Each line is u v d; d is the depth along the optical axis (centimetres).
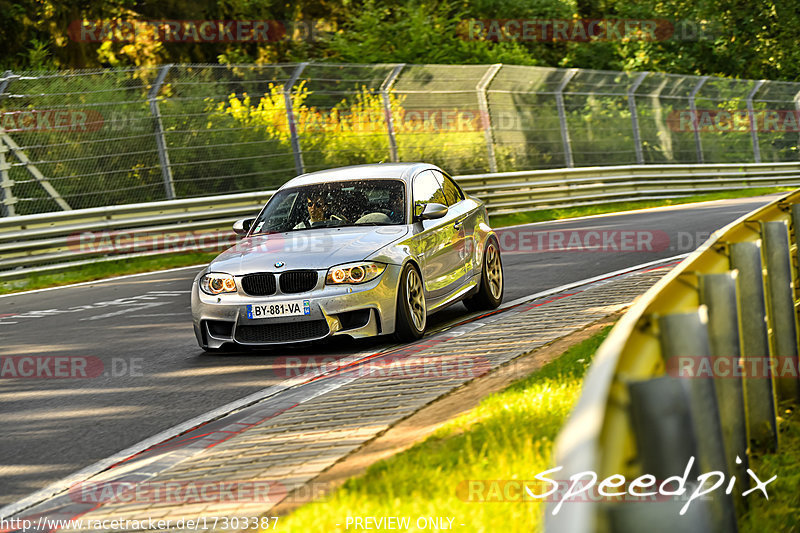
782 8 6519
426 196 1468
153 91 2867
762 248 837
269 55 4972
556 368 945
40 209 2636
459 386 955
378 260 1269
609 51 6122
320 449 788
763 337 706
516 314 1398
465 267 1481
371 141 3375
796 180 5019
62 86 2736
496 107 3750
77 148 2722
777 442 705
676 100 4600
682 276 539
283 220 1428
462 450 700
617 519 335
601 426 296
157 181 2864
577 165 4066
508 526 552
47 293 2116
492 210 3316
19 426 999
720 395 593
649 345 429
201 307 1295
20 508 744
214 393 1088
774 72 6700
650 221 2891
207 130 2977
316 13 5044
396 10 5075
